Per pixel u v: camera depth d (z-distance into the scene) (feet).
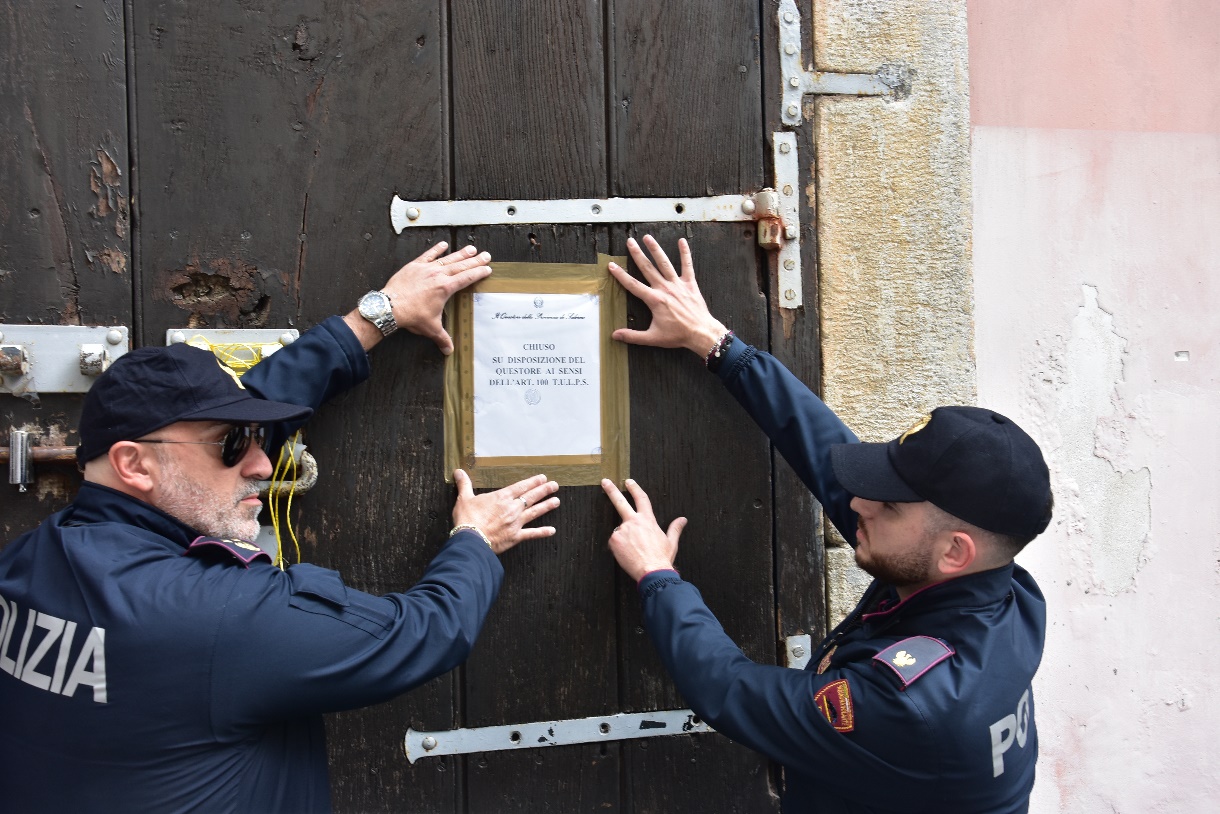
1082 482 5.40
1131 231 5.43
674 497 4.35
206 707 2.83
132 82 3.84
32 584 2.96
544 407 4.20
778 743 3.23
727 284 4.43
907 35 4.61
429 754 4.14
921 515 3.25
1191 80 5.47
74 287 3.80
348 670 2.96
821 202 4.53
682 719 4.37
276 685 2.88
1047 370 5.32
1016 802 3.22
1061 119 5.32
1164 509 5.48
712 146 4.40
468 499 3.97
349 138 4.04
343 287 4.04
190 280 3.92
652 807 4.35
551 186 4.22
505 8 4.17
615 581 4.31
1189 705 5.50
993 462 3.14
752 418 4.25
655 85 4.33
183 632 2.82
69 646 2.84
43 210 3.77
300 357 3.68
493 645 4.21
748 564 4.45
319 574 3.16
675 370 4.36
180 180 3.89
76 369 3.76
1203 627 5.50
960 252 4.66
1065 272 5.34
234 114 3.93
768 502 4.47
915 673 3.05
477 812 4.18
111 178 3.83
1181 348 5.48
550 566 4.25
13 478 3.60
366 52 4.05
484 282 4.14
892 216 4.59
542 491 4.10
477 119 4.15
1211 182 5.46
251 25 3.94
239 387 3.30
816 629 4.52
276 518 3.94
